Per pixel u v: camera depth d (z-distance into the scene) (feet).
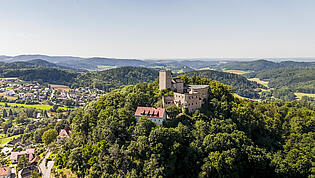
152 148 298.97
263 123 455.22
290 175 323.78
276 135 449.06
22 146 534.37
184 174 303.07
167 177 285.84
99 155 317.42
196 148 319.47
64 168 347.56
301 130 443.32
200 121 378.73
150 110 382.22
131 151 307.17
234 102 472.03
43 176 356.79
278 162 333.42
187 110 412.16
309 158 348.18
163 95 451.12
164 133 311.88
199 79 555.28
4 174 382.01
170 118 403.75
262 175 329.72
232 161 301.02
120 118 369.91
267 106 563.89
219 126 383.65
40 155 447.42
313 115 493.36
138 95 436.35
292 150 365.81
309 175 312.50
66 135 516.73
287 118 501.15
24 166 399.44
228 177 294.66
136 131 333.83
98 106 459.32
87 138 395.75
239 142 342.64
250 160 328.90
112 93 523.29
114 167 300.81
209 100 462.19
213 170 294.05
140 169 293.02
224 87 499.92
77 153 346.54
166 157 301.84
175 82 486.38
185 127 353.72
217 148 323.98
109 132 340.39
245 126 416.05
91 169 313.73
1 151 520.83
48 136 512.63
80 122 433.07
